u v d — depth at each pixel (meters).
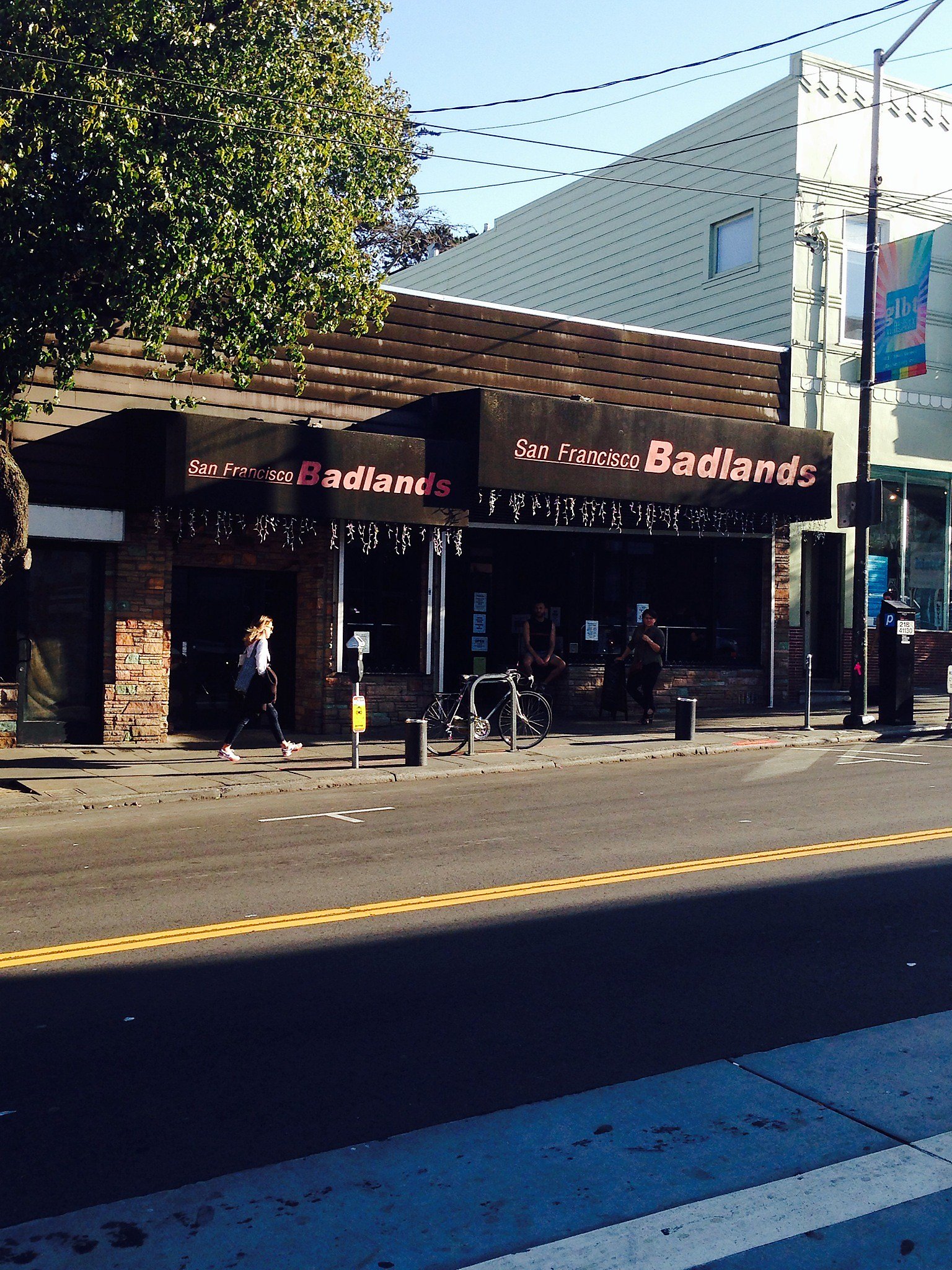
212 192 12.77
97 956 6.79
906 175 22.61
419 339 18.17
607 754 16.08
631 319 25.92
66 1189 4.17
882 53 18.45
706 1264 3.72
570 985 6.26
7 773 14.05
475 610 19.23
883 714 19.09
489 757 15.80
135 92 12.48
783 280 21.62
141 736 16.47
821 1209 4.03
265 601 18.25
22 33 12.05
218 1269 3.68
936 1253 3.78
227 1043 5.48
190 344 16.50
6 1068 5.21
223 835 10.70
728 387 20.83
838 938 7.09
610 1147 4.47
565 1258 3.74
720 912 7.66
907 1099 4.88
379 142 14.48
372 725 18.05
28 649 16.03
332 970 6.50
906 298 19.89
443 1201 4.08
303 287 13.86
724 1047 5.43
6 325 12.20
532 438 17.48
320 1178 4.23
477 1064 5.24
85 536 15.87
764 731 18.30
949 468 23.25
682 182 24.33
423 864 9.17
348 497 16.45
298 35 13.58
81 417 15.84
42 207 12.05
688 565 20.91
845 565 22.44
